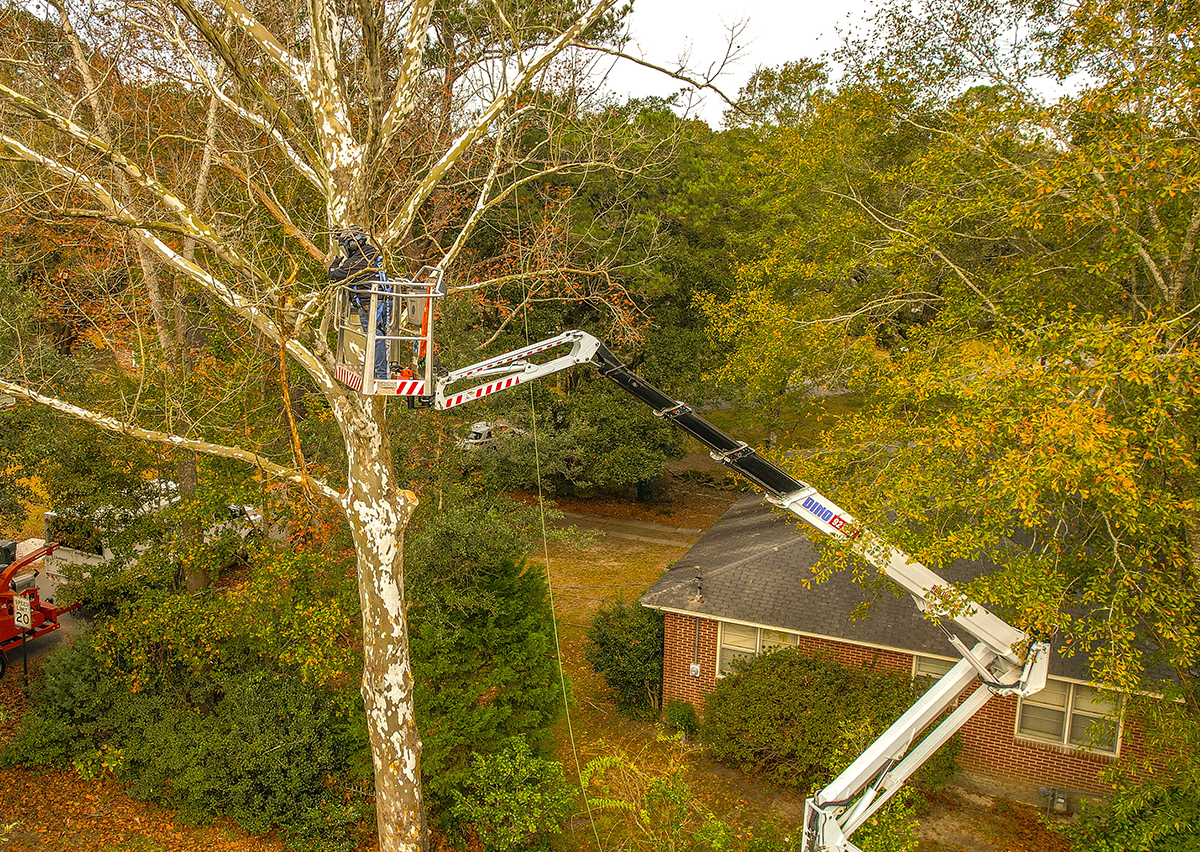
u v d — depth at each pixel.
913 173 12.77
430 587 12.56
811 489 8.51
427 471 13.83
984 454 8.61
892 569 8.62
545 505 15.18
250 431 14.13
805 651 14.66
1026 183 10.45
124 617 13.81
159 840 12.23
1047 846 12.25
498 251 23.84
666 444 26.69
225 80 12.30
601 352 8.09
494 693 14.38
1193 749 8.70
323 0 9.16
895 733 8.45
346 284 7.07
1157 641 9.61
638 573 23.83
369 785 12.68
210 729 13.15
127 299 15.88
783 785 13.62
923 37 14.23
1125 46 9.30
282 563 12.80
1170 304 9.49
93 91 11.12
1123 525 8.73
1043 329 9.14
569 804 12.42
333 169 9.65
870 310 14.74
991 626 8.38
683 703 15.59
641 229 23.61
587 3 13.45
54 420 13.41
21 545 20.00
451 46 16.12
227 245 9.19
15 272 14.27
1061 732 13.31
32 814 12.57
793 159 18.39
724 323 21.92
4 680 16.11
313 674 12.95
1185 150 8.67
